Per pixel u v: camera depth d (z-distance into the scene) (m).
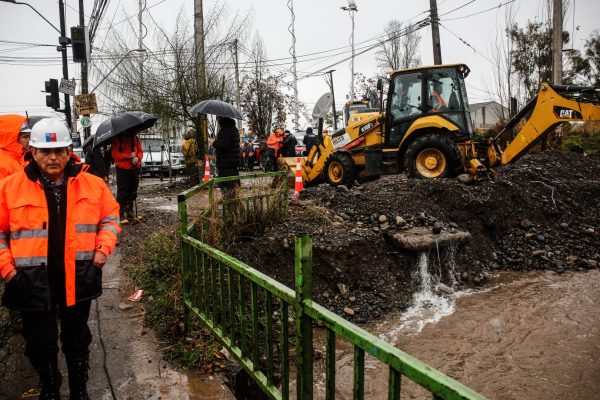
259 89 26.06
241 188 6.34
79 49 11.79
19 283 2.43
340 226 6.43
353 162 10.51
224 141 7.54
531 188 8.42
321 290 5.59
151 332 3.91
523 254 7.13
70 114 17.50
